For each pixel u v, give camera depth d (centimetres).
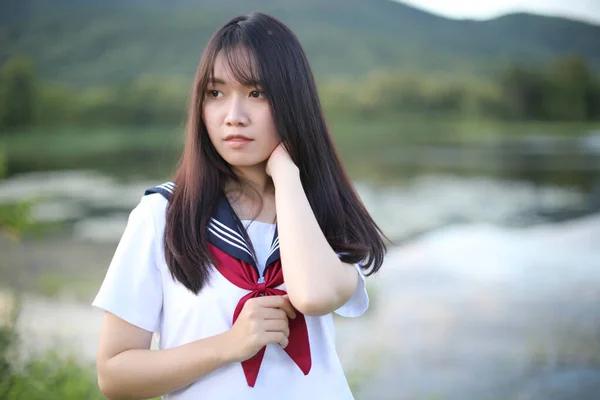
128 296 123
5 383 268
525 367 492
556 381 467
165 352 119
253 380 123
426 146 2600
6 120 2788
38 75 2942
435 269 851
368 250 138
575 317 631
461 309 662
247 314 117
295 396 126
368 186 1689
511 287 753
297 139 133
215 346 118
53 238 994
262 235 133
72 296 673
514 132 2995
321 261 119
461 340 561
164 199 131
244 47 128
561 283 768
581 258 898
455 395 436
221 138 129
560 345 546
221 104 130
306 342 128
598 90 3044
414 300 695
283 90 130
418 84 3170
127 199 1409
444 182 1723
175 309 124
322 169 139
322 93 3169
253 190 137
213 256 125
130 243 126
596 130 2973
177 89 2981
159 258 126
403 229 1165
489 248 981
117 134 2822
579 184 1645
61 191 1480
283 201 126
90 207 1292
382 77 3219
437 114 3128
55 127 2825
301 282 117
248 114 129
